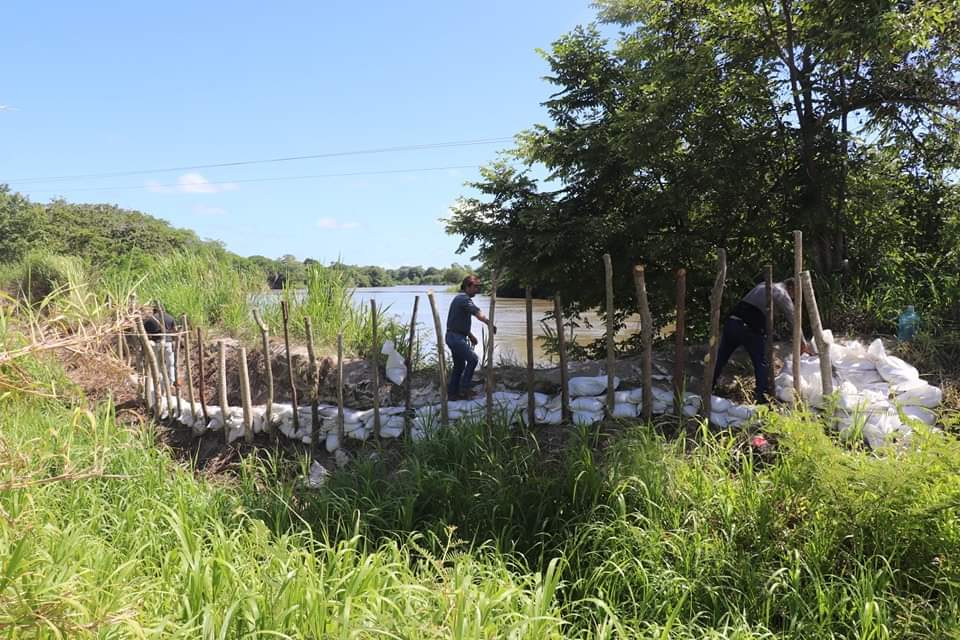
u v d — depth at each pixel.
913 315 7.10
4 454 2.90
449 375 7.62
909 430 4.85
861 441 4.70
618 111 9.38
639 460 4.74
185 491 5.36
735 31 8.57
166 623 2.96
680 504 4.53
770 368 5.65
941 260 8.23
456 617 3.06
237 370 8.85
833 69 8.15
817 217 8.05
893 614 3.62
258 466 6.52
